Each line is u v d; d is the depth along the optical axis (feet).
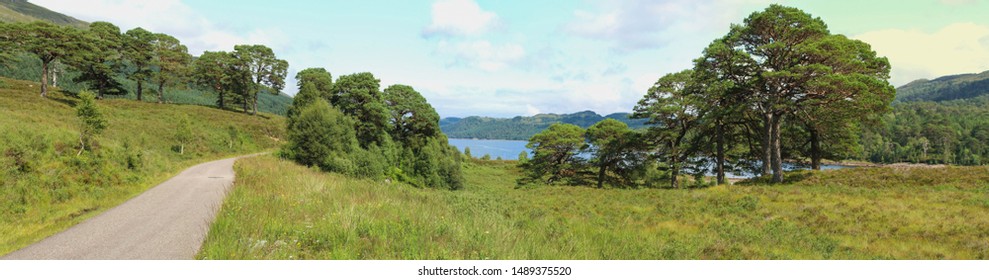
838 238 43.65
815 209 58.39
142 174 76.18
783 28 92.12
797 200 67.15
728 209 63.41
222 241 26.18
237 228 29.89
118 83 231.09
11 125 71.97
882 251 38.29
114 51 222.07
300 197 48.01
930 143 457.68
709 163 128.47
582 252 33.04
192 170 94.79
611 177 142.61
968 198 59.47
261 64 263.90
